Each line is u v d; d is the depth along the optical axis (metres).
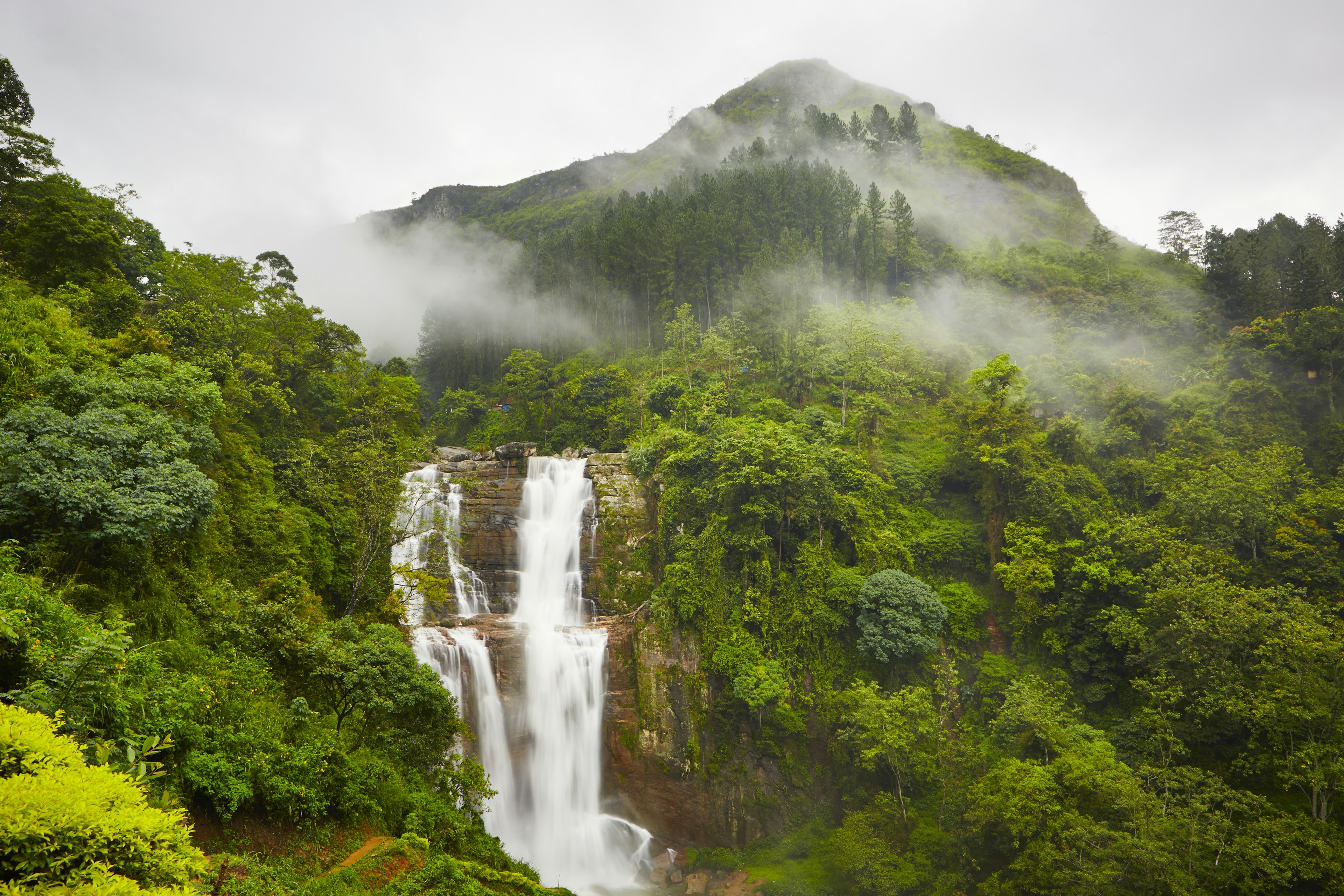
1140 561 57.94
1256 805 43.41
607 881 54.12
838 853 49.06
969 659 59.50
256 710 24.28
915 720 52.44
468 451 80.00
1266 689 46.84
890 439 77.62
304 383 61.25
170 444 28.27
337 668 28.55
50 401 27.73
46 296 43.12
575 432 87.88
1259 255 108.81
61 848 9.94
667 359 97.88
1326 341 78.50
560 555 70.31
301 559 42.94
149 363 34.25
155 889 10.48
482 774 34.72
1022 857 42.81
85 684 15.29
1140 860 38.94
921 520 68.12
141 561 25.91
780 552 62.59
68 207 48.91
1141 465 67.88
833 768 55.78
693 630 59.28
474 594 68.69
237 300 55.69
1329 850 38.50
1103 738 48.34
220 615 28.39
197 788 18.86
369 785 26.78
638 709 58.06
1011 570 59.47
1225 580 52.41
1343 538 58.59
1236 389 72.38
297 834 21.95
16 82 53.84
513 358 96.50
